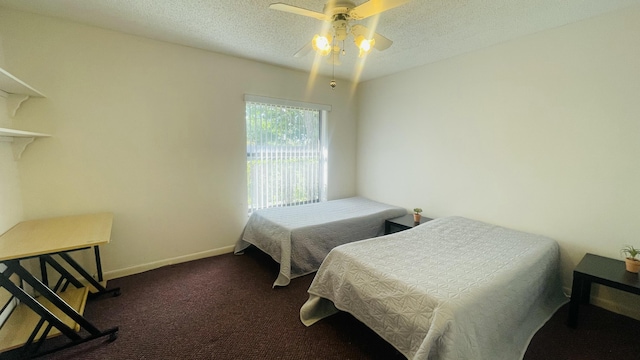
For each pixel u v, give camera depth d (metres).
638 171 2.01
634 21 1.96
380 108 3.94
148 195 2.74
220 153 3.12
